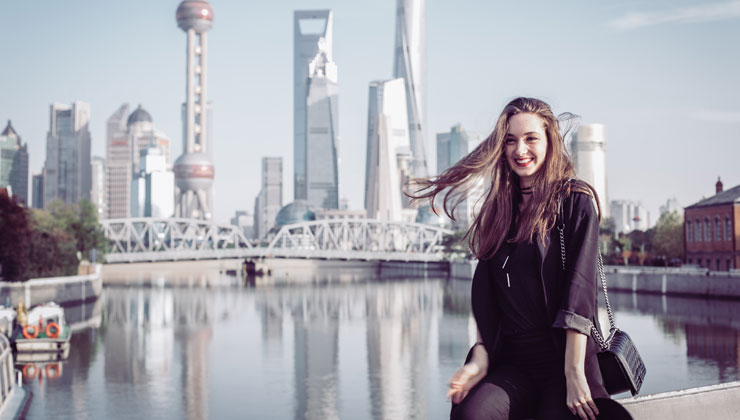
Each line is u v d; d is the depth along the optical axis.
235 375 39.84
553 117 3.43
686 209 90.25
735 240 80.56
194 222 166.12
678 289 81.44
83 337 56.66
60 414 29.20
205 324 66.81
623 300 80.38
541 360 3.34
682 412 3.70
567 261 3.24
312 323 67.56
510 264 3.37
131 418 29.08
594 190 3.32
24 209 74.06
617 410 2.98
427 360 44.91
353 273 195.25
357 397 33.69
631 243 140.00
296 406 31.88
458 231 173.75
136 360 44.88
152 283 144.25
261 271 180.25
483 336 3.47
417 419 29.17
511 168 3.48
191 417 29.56
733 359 42.38
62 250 86.31
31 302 72.06
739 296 73.25
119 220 159.50
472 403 3.16
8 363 28.44
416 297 99.31
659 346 47.47
